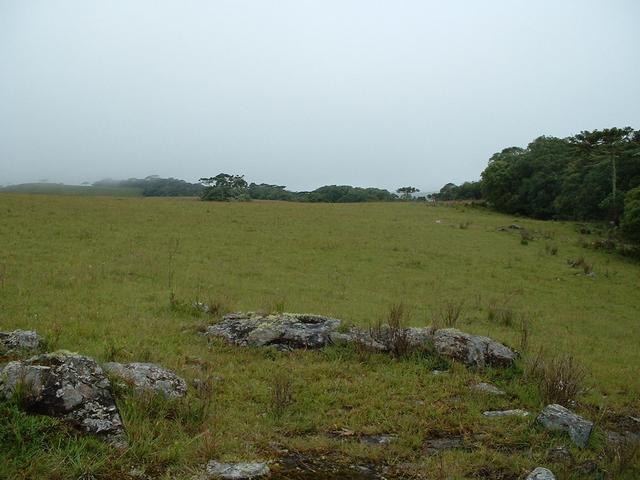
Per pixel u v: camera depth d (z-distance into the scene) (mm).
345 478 5914
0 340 8617
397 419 7738
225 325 12031
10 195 40312
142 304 15039
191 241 29219
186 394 7652
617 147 58875
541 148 77500
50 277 17578
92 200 42281
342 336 11398
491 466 6441
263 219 39188
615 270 33250
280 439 6742
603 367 13383
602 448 7414
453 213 56781
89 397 6359
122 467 5559
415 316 17828
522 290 25859
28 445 5555
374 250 31938
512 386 9812
